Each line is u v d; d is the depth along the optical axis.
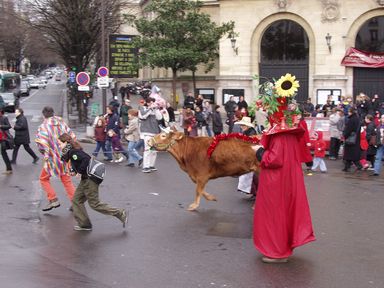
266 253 7.16
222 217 9.80
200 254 7.61
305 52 34.19
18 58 92.62
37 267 6.98
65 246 7.97
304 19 33.75
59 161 10.09
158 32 31.84
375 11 32.75
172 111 24.56
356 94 33.50
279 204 7.12
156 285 6.39
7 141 14.60
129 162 16.31
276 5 34.03
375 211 10.41
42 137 10.06
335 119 18.59
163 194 11.91
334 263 7.23
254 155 9.88
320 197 11.80
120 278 6.62
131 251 7.74
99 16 32.78
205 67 36.31
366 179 14.48
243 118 11.16
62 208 10.50
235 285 6.40
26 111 42.31
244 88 34.72
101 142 17.69
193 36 31.53
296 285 6.41
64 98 58.75
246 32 34.66
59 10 31.80
